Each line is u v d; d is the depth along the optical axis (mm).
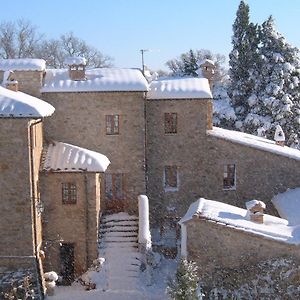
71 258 28156
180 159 33312
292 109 50281
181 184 33562
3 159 24188
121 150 31547
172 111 32844
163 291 25578
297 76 50969
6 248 24672
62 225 27734
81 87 30719
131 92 30953
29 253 24703
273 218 26625
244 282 23281
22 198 24391
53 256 27781
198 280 22656
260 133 49312
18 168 24250
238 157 33250
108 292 25328
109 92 30797
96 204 27734
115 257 27672
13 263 24672
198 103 32844
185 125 33031
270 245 23484
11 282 24156
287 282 22766
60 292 25672
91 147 31406
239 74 53219
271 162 33250
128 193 31875
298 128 50438
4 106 23750
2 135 24016
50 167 27281
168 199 33656
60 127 31094
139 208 29641
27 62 30875
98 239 28516
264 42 52125
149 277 26406
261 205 25328
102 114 31172
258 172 33312
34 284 24344
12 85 28594
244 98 52625
